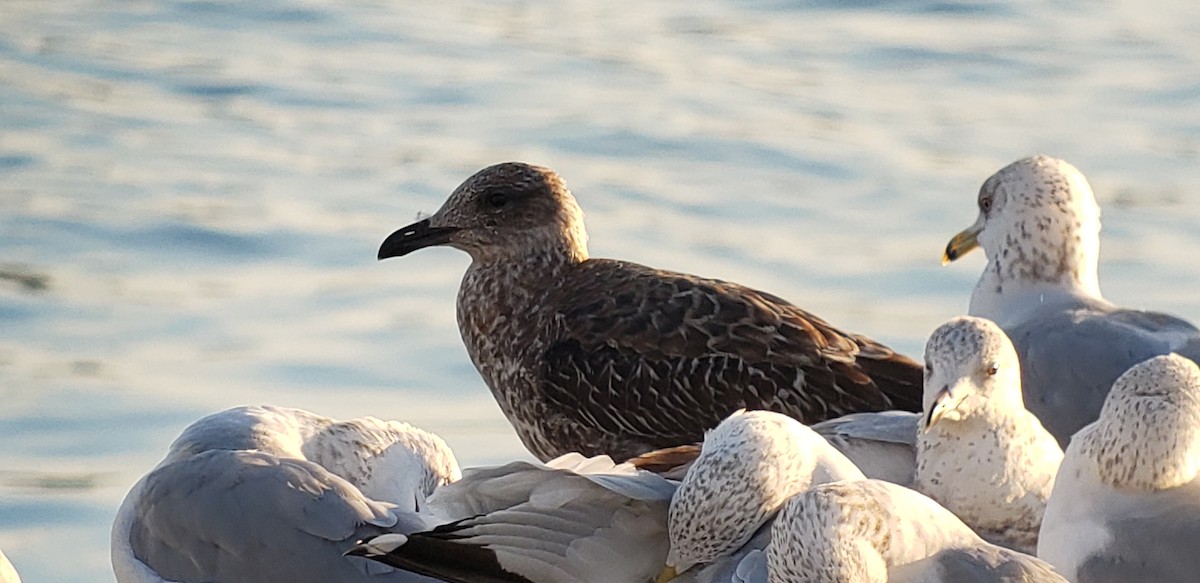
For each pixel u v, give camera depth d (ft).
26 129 76.79
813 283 61.00
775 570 24.29
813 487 24.98
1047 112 79.92
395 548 25.57
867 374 38.83
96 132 76.89
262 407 33.04
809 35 92.89
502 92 82.84
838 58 88.74
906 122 78.74
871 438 32.09
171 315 59.41
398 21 95.55
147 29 92.32
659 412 39.24
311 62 87.66
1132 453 28.27
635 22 96.17
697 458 27.96
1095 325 37.40
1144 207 68.23
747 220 67.00
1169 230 65.98
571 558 26.25
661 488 27.09
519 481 26.37
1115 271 61.93
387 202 69.31
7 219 67.05
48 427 50.88
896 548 24.44
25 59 86.12
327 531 28.78
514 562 25.91
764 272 61.87
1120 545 28.12
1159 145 75.61
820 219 67.21
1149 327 37.45
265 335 57.72
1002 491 30.37
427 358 55.42
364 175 72.08
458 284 62.03
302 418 32.71
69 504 46.16
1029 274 40.19
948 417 30.25
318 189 70.64
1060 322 37.78
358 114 80.02
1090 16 94.73
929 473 30.71
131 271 63.21
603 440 40.09
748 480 26.63
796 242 64.85
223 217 67.41
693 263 62.23
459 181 71.46
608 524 26.53
